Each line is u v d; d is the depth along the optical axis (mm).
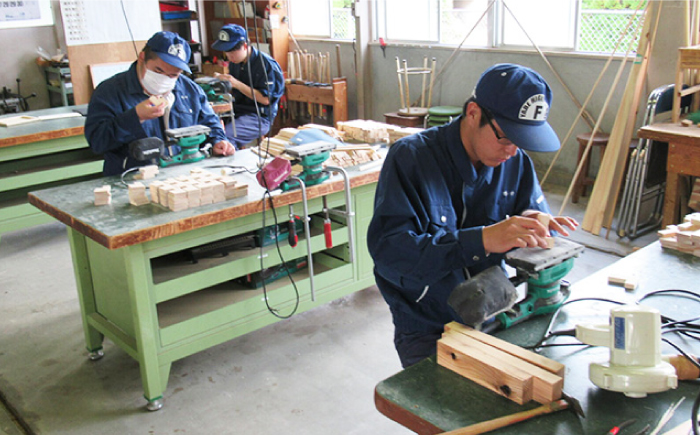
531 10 5004
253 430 2311
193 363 2750
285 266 2789
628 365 1141
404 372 1270
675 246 1793
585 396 1155
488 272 1371
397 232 1459
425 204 1530
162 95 2988
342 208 2887
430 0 5852
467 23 5617
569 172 4957
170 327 2408
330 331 2988
